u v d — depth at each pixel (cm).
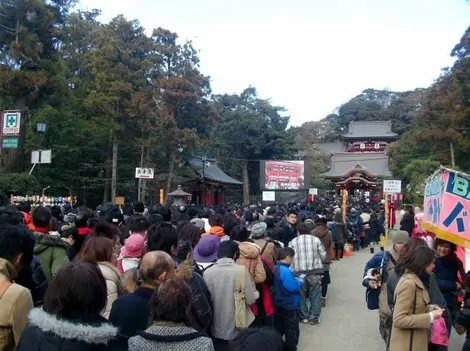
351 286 1184
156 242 435
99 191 3262
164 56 3216
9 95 2402
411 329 395
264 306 562
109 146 3147
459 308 538
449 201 538
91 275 255
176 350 246
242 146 5244
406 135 5356
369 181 5756
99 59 2856
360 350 675
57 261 457
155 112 2956
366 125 7456
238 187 5069
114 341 259
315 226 1012
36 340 243
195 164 4053
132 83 2973
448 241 548
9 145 1756
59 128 2798
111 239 421
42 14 2355
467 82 3381
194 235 555
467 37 3488
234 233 564
